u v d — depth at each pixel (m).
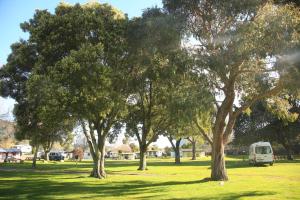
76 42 28.00
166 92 32.78
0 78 38.56
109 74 26.92
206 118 28.95
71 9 29.73
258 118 73.50
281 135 72.19
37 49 31.80
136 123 47.88
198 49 25.80
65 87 26.12
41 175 36.94
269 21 22.08
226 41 23.92
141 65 29.42
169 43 25.91
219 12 24.94
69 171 43.88
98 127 34.31
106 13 29.72
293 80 24.42
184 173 39.19
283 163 55.47
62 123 37.25
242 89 29.73
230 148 115.19
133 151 153.12
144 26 26.83
